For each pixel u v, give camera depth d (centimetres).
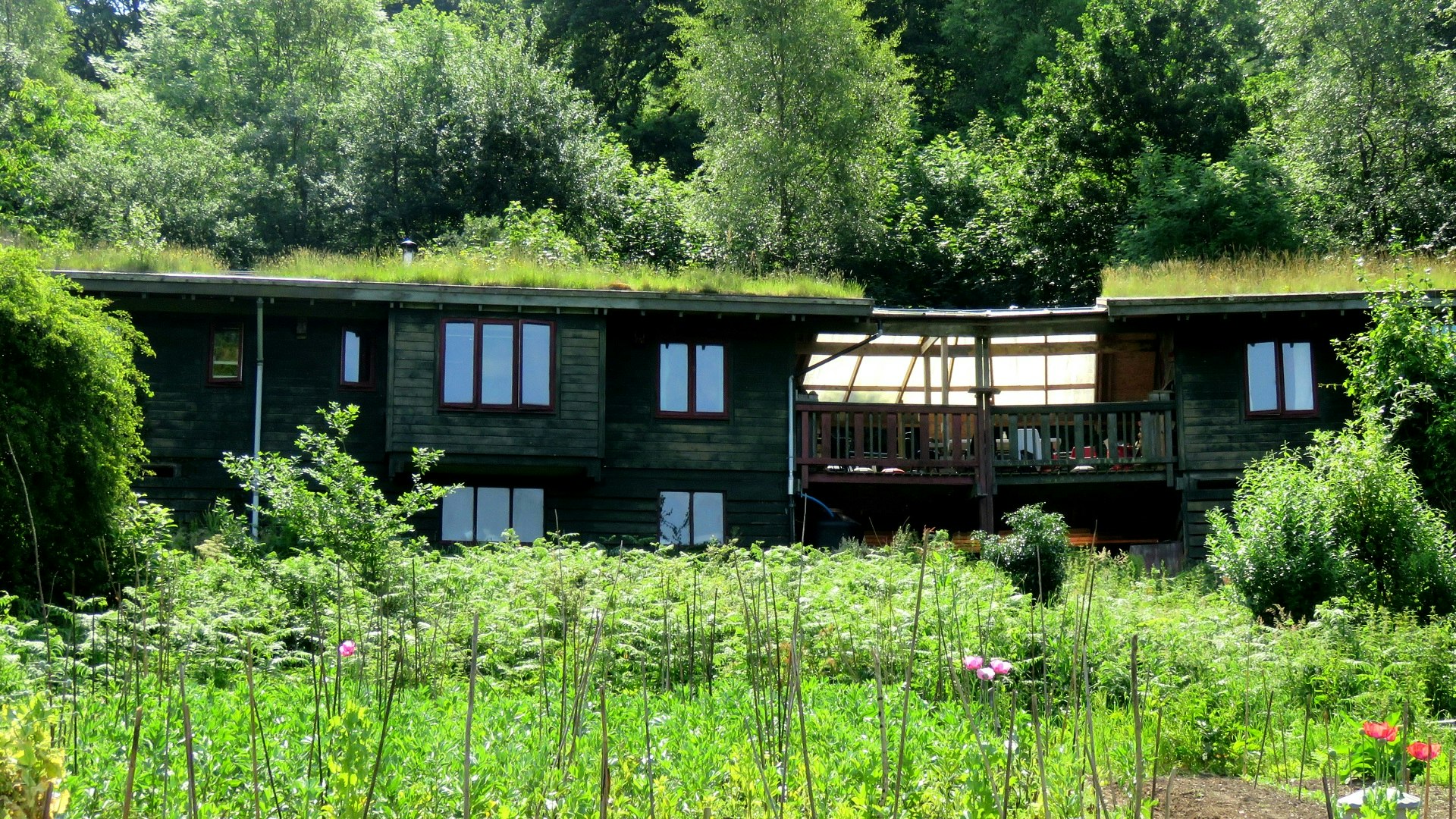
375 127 4200
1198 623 1266
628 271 2334
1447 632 1275
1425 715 1038
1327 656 1172
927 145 4988
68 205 4006
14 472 1409
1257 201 3847
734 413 2319
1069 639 1092
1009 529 2464
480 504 2253
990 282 4262
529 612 1195
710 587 1284
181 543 1742
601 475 2270
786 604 1133
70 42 5809
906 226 4328
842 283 2400
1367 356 2061
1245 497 1748
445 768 630
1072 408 2350
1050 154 4306
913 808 582
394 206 4128
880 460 2298
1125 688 1021
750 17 3981
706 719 796
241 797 578
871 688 953
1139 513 2512
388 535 1592
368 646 1007
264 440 2197
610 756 620
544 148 4225
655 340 2323
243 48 4734
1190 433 2338
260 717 736
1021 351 2541
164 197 4103
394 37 4903
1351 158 4188
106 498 1502
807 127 3909
